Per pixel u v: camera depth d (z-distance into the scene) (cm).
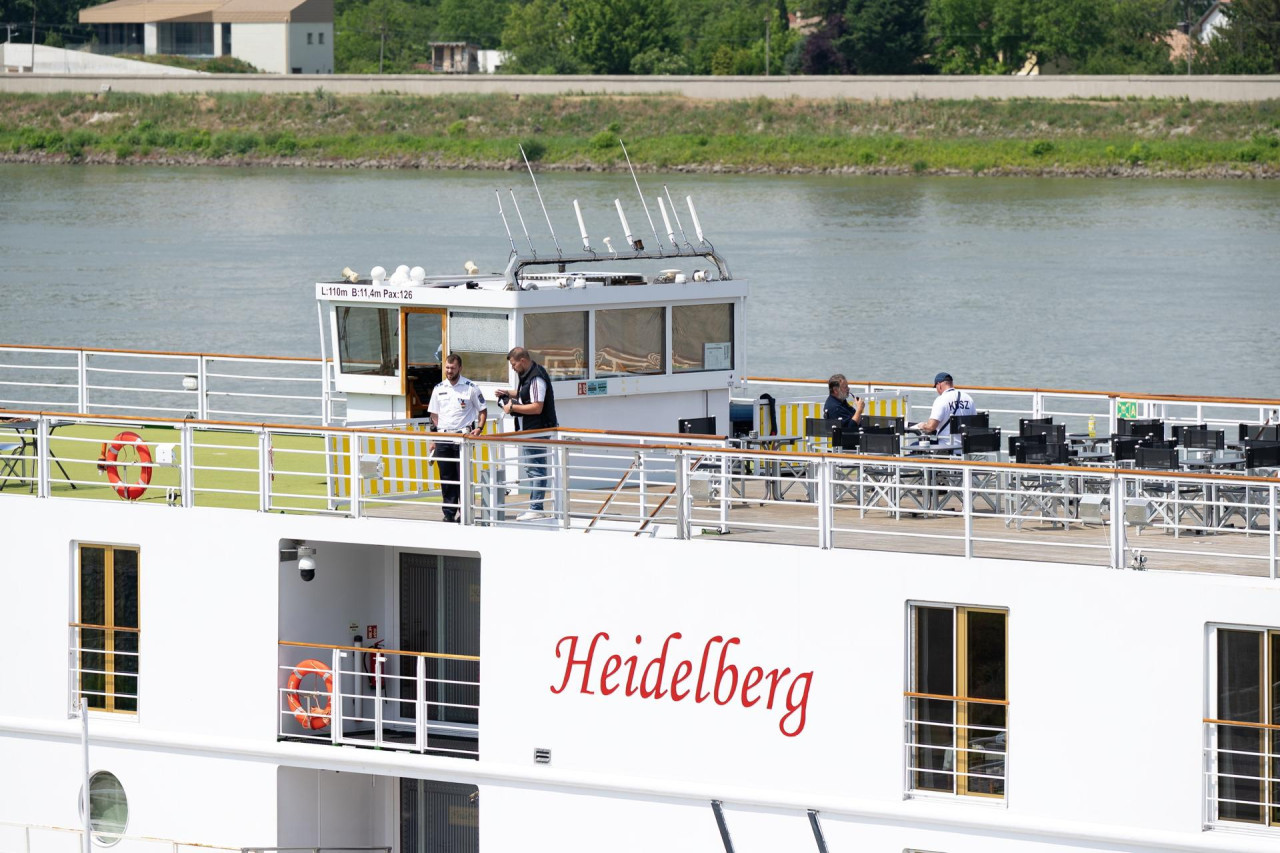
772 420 8775
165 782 7012
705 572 6225
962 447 7638
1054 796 5844
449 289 7931
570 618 6431
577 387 7994
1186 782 5688
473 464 6731
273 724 6856
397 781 7112
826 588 6072
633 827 6406
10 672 7188
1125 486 6128
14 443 8788
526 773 6519
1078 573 5759
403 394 8200
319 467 8338
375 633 7112
